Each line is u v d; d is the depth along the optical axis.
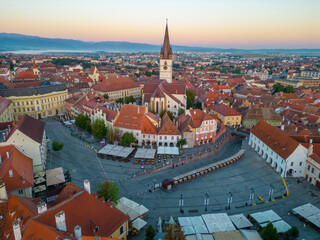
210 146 127.62
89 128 139.50
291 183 92.25
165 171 100.88
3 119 133.38
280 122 159.00
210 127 131.25
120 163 105.06
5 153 78.94
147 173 98.12
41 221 43.41
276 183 92.25
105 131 126.12
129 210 67.19
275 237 57.00
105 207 53.56
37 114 169.38
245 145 131.25
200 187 89.00
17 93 161.88
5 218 49.22
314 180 90.75
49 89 177.50
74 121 156.12
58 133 139.50
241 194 84.69
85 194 52.28
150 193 84.31
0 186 51.72
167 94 170.75
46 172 85.12
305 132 118.06
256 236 59.53
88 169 99.19
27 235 41.34
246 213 74.62
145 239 59.97
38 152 90.38
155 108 168.50
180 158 110.88
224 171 101.62
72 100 178.75
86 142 126.25
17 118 163.38
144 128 122.69
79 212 48.94
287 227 63.25
